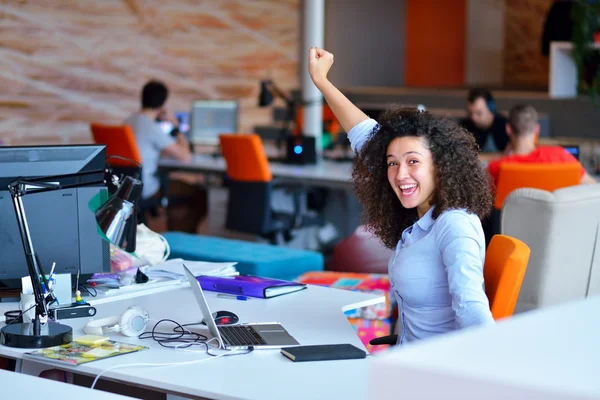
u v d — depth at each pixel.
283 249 4.89
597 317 0.85
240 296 2.96
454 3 13.72
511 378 0.72
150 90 6.87
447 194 2.41
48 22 8.39
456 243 2.33
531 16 13.27
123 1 8.94
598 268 3.70
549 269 3.57
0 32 8.08
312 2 7.73
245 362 2.20
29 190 2.43
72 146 2.91
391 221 2.70
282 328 2.52
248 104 10.17
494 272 2.51
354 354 2.23
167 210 7.35
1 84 8.12
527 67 13.40
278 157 7.13
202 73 9.71
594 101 7.60
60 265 2.88
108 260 2.92
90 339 2.41
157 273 3.20
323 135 7.80
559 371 0.73
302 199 6.90
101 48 8.80
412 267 2.44
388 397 0.78
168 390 2.04
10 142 8.22
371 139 2.63
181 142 7.64
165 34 9.33
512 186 4.73
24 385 1.98
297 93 10.40
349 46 13.04
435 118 2.51
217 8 9.77
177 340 2.41
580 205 3.53
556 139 8.05
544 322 0.84
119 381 2.12
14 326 2.42
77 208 2.88
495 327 0.84
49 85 8.45
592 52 7.76
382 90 10.30
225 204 7.14
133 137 6.57
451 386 0.75
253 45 10.16
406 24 14.05
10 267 2.86
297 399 1.92
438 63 13.93
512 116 5.18
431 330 2.45
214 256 4.68
